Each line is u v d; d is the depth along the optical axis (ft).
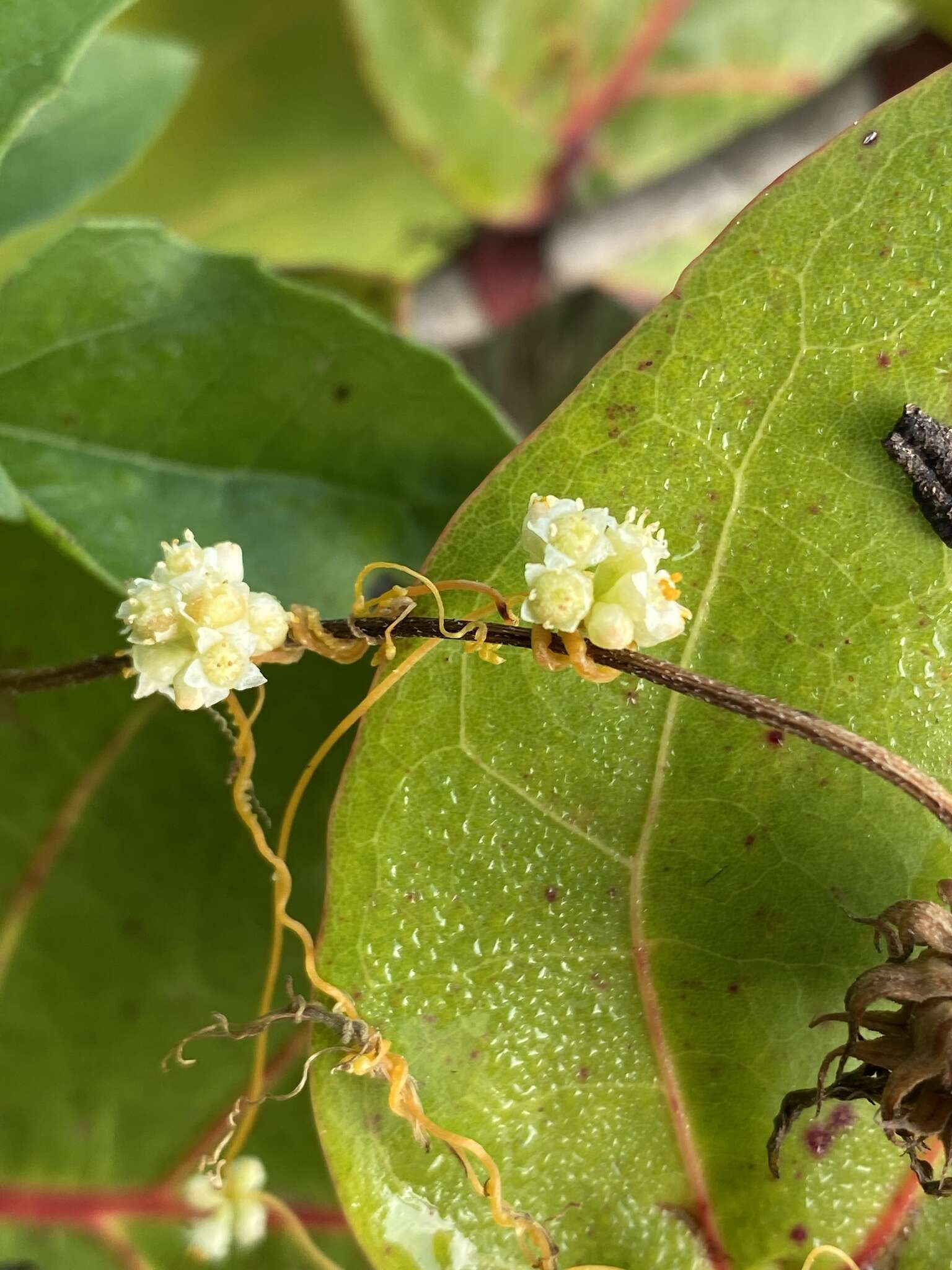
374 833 0.53
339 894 0.53
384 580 0.59
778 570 0.53
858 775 0.54
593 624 0.49
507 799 0.53
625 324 0.90
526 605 0.50
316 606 0.58
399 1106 0.53
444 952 0.53
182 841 0.62
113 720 0.62
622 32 0.81
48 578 0.61
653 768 0.54
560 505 0.50
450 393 0.58
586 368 0.89
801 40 0.87
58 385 0.57
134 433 0.58
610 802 0.54
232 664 0.50
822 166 0.52
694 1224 0.55
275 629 0.50
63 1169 0.62
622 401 0.52
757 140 0.80
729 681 0.53
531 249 0.82
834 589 0.53
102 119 0.61
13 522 0.61
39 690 0.52
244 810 0.53
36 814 0.62
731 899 0.54
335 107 0.84
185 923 0.62
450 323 0.83
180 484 0.58
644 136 0.85
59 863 0.62
